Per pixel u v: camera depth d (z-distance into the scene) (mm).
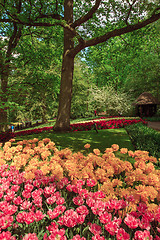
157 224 1428
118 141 5801
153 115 20297
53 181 2053
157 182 1906
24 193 1721
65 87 8977
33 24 8062
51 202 1580
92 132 7988
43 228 1431
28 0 8703
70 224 1250
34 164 2484
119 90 24547
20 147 3363
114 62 22922
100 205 1462
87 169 2125
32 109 20375
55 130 8961
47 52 13531
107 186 1782
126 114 20734
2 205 1532
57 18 9133
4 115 11414
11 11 7250
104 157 2803
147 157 2621
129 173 2166
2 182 2104
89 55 13547
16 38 12258
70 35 9008
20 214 1372
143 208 1458
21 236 1266
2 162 2688
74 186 1810
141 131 6293
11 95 7605
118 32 7375
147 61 19672
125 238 1118
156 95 21859
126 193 1634
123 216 1428
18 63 12500
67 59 8961
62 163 2564
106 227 1192
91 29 10734
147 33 11234
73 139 6387
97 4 7598
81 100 28641
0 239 1116
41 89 11773
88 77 30156
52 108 24938
